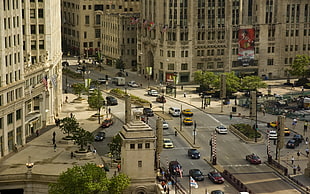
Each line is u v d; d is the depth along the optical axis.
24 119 195.25
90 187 137.62
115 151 177.75
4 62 182.38
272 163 187.38
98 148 197.62
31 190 158.75
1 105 180.75
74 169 142.62
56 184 142.62
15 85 188.50
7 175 157.75
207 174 178.50
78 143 183.62
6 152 183.50
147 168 144.50
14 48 189.00
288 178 176.12
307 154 199.38
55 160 179.38
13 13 188.00
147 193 144.62
